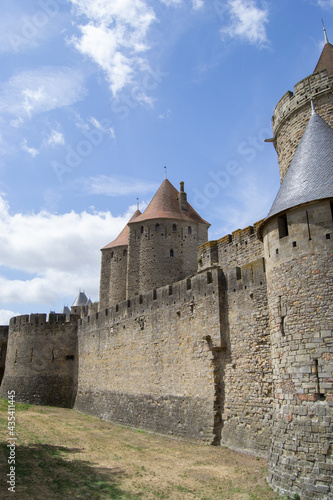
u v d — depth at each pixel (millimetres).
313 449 12977
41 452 18078
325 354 13586
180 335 24938
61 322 43062
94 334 37531
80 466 16656
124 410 29516
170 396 24875
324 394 13320
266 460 17172
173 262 41188
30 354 42969
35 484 13867
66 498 13031
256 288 19984
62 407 39719
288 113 22234
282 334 15055
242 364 20078
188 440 22141
